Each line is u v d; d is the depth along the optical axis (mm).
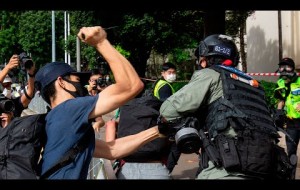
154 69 38781
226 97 3252
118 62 2727
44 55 40812
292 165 3379
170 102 3305
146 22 21547
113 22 21844
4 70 4117
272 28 26172
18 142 2881
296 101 7207
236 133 3156
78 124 2809
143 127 4332
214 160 3150
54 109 2906
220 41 3566
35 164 2898
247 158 3096
